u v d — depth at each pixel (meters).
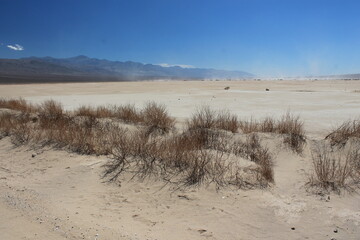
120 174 5.73
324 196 4.75
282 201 4.60
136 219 4.32
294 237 3.76
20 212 4.42
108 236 3.80
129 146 6.75
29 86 44.62
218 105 16.44
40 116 10.38
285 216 4.20
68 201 4.86
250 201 4.61
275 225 4.02
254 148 7.15
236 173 5.40
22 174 6.19
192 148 6.60
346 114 12.43
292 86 42.47
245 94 24.19
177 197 4.88
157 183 5.36
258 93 25.16
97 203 4.80
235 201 4.64
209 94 24.66
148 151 6.44
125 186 5.34
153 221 4.26
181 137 7.49
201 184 5.19
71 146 7.44
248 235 3.85
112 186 5.37
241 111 13.90
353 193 4.78
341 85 45.44
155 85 46.22
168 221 4.25
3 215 4.32
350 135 7.21
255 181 5.25
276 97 21.16
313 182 5.25
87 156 6.87
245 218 4.21
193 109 14.49
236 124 8.79
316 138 7.70
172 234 3.91
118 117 10.02
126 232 3.92
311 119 11.13
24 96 24.78
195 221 4.22
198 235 3.88
